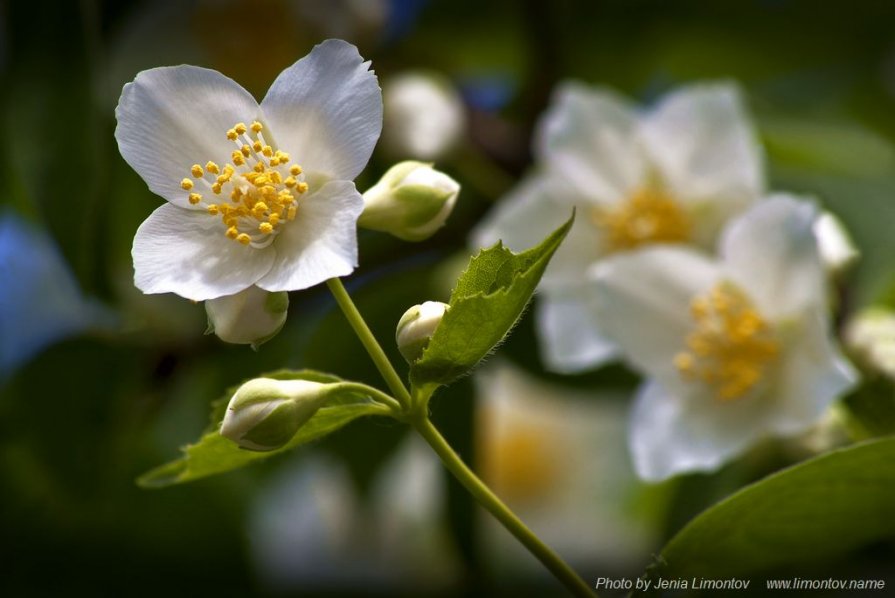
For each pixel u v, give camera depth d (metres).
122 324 0.43
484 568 0.43
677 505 0.41
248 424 0.30
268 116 0.31
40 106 0.39
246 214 0.30
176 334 0.43
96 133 0.39
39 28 0.39
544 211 0.41
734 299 0.38
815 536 0.32
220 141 0.31
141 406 0.43
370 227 0.31
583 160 0.41
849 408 0.38
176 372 0.43
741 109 0.40
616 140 0.41
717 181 0.40
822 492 0.31
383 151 0.42
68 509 0.43
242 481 0.43
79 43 0.39
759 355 0.38
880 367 0.38
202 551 0.43
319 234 0.30
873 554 0.36
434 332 0.30
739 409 0.38
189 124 0.31
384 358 0.30
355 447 0.43
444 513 0.43
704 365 0.38
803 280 0.37
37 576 0.43
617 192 0.41
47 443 0.42
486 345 0.30
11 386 0.42
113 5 0.43
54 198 0.39
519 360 0.43
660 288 0.39
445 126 0.43
